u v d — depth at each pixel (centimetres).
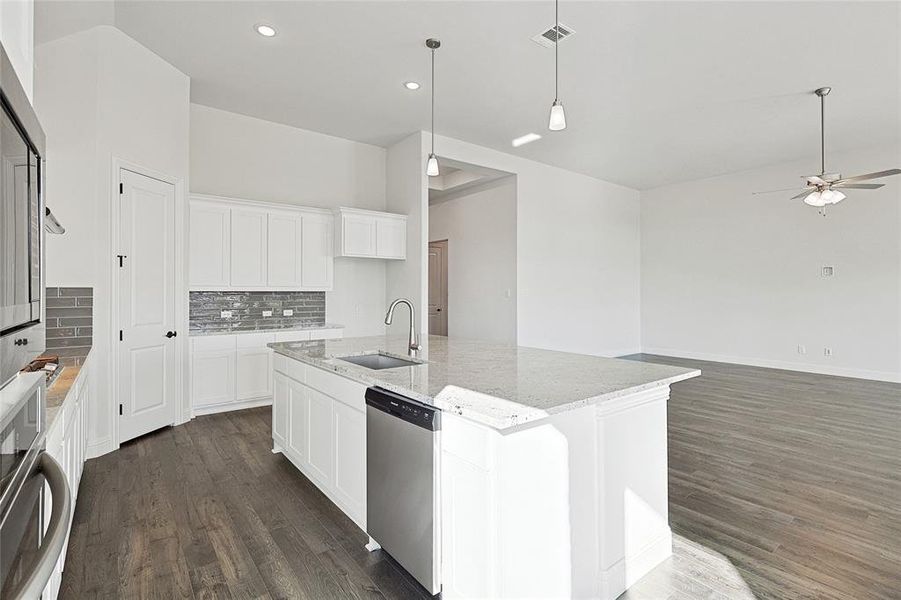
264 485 291
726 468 318
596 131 566
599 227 798
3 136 81
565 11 330
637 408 202
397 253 573
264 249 486
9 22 95
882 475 305
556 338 729
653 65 406
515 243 680
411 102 480
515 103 485
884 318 618
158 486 288
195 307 469
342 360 276
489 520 157
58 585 178
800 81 434
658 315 855
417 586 196
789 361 700
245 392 466
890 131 563
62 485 90
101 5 318
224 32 354
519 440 159
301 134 550
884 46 373
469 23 345
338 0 318
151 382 385
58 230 262
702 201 796
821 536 232
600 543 186
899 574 201
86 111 336
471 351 300
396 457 197
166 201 398
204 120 485
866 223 632
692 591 192
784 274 705
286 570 206
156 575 201
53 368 238
